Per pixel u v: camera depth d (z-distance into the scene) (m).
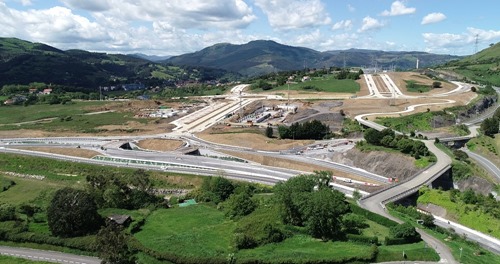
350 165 166.38
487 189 139.62
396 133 188.62
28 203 129.50
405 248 86.19
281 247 88.00
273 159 173.62
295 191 103.62
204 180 138.50
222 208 115.44
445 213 118.44
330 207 91.69
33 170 173.12
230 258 81.88
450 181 146.25
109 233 86.69
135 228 100.44
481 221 109.75
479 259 85.50
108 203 116.69
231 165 166.00
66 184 154.12
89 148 198.75
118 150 194.88
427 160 150.25
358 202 117.19
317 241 90.56
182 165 167.75
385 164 155.62
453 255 85.06
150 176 154.50
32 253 92.12
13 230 98.00
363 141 178.00
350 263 80.38
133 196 119.75
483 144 191.38
